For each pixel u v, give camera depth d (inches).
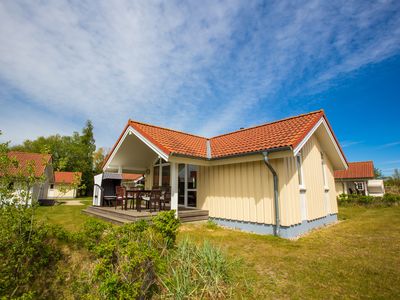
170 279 152.6
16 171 175.8
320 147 439.5
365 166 1051.3
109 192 539.8
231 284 164.4
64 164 213.0
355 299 148.4
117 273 138.6
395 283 169.0
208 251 186.4
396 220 456.8
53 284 171.2
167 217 203.3
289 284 168.2
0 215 159.0
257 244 265.7
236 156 342.3
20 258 162.9
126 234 171.2
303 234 323.9
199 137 505.4
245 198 342.3
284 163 305.4
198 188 417.4
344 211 629.9
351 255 230.2
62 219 403.9
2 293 153.1
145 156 501.4
